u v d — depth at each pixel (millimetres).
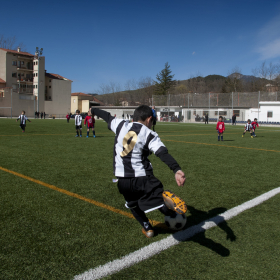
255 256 2422
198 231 2918
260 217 3342
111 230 2922
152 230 2758
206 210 3580
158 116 47469
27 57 60062
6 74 57531
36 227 2973
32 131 17562
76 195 4141
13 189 4402
